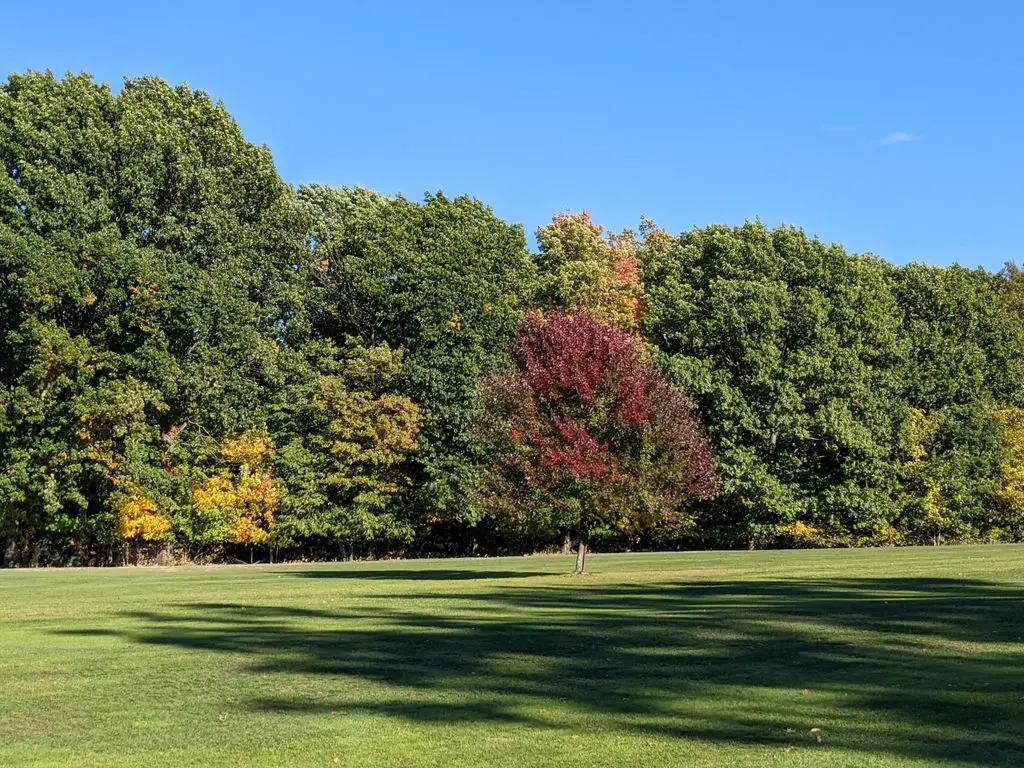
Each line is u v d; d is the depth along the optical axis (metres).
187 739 8.84
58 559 46.50
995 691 10.23
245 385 46.50
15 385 41.31
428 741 8.68
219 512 47.00
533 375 27.03
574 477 26.44
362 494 48.50
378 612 18.34
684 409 27.61
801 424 49.19
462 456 48.72
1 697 10.64
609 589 22.75
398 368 48.69
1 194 39.22
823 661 12.12
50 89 42.88
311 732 9.05
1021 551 34.81
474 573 30.83
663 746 8.42
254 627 16.23
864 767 7.71
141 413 41.22
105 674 11.94
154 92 47.47
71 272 39.00
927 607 17.38
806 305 50.38
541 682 11.14
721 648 13.23
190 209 44.62
